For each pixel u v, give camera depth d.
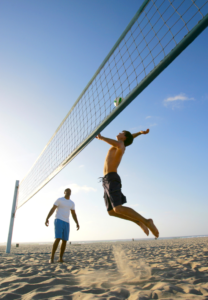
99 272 2.35
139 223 2.22
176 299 1.23
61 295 1.36
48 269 2.71
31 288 1.59
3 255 5.30
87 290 1.47
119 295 1.36
